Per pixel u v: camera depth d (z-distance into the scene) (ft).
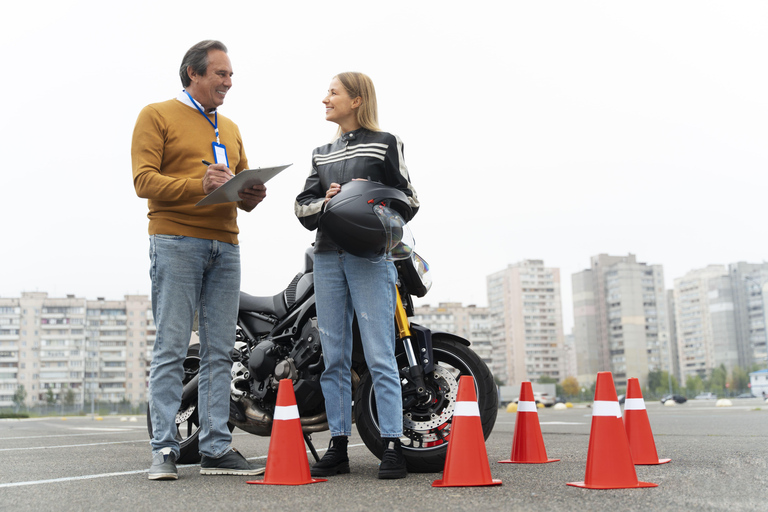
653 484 8.64
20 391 307.17
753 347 379.96
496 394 10.72
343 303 10.64
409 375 10.70
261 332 12.50
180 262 10.58
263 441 20.24
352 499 7.86
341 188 10.12
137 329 340.59
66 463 13.43
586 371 393.70
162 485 9.42
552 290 399.44
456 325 391.04
